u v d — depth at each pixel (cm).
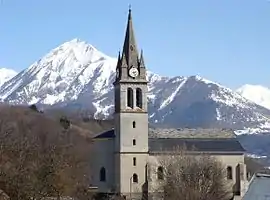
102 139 18188
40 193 6197
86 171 16962
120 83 17750
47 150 7012
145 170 17600
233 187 18188
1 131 7612
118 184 17538
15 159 6384
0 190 6147
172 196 14350
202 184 14725
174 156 16350
